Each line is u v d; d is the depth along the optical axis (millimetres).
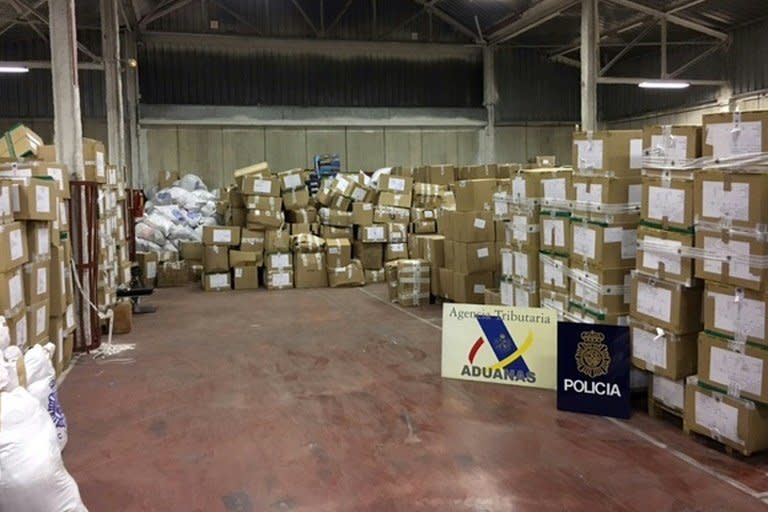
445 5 13531
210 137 12945
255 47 13031
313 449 3443
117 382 4668
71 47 5402
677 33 12484
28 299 3920
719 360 3277
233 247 9234
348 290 8953
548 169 5098
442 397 4242
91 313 5508
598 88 15492
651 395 3832
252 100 13094
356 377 4723
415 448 3436
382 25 13703
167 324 6727
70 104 5418
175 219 10453
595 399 3887
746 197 3092
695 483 2984
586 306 4203
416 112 13906
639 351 3799
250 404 4168
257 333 6242
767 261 3018
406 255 9742
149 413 4020
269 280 9086
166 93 12664
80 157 5484
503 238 6637
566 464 3213
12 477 2277
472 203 6645
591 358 3891
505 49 14484
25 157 5000
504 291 5402
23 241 3781
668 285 3561
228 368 5012
